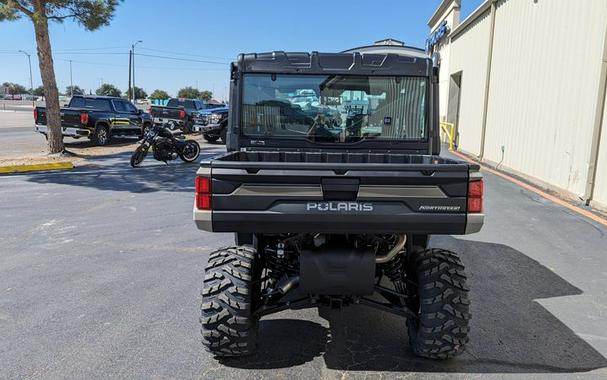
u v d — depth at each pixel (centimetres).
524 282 524
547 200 953
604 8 862
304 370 346
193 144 1466
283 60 464
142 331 402
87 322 417
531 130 1203
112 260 579
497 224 768
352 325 419
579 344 388
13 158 1462
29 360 355
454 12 2484
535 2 1196
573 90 979
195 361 356
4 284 502
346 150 477
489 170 1398
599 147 884
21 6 1360
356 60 463
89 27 1514
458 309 335
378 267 394
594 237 697
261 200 312
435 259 349
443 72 2739
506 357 366
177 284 505
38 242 648
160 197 949
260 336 398
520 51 1302
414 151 475
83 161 1474
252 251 362
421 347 345
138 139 2198
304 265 332
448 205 312
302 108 472
